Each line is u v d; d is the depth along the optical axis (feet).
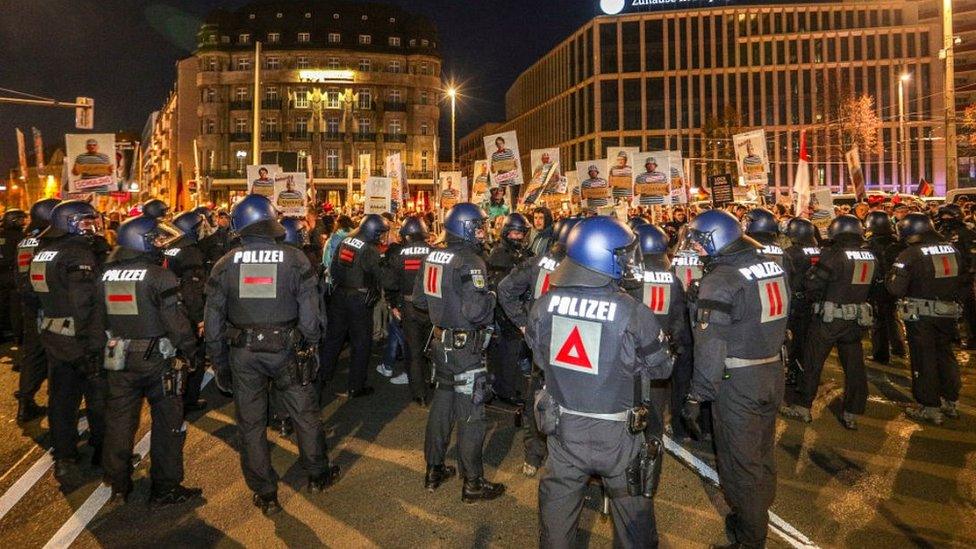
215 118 213.87
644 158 43.29
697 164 242.17
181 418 16.11
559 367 10.54
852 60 250.98
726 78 258.78
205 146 213.66
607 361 10.20
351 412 23.35
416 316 23.65
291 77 211.20
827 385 26.37
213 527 14.80
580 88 280.31
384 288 24.20
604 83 267.59
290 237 24.25
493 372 24.56
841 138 195.52
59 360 17.67
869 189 245.24
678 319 17.46
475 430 15.92
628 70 265.75
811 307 22.68
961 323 36.65
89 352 16.10
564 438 10.55
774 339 13.28
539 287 17.06
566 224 17.46
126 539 14.32
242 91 214.69
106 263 15.76
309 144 213.66
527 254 23.86
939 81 246.27
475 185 48.39
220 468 18.30
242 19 215.31
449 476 17.47
